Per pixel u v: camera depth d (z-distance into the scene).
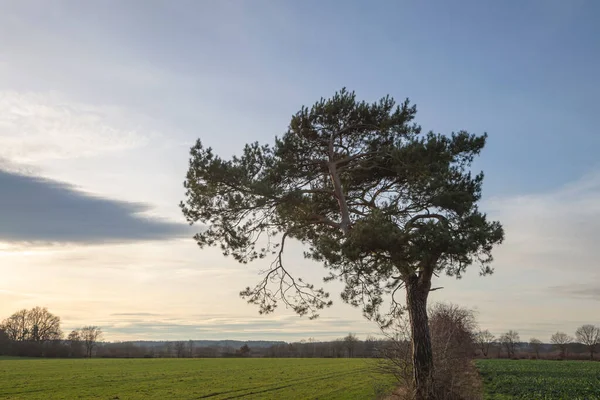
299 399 30.30
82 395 33.59
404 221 17.70
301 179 20.09
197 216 19.16
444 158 18.20
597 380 39.66
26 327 109.75
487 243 16.83
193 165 18.41
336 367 64.94
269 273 20.23
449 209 17.27
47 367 64.44
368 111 20.28
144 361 83.00
